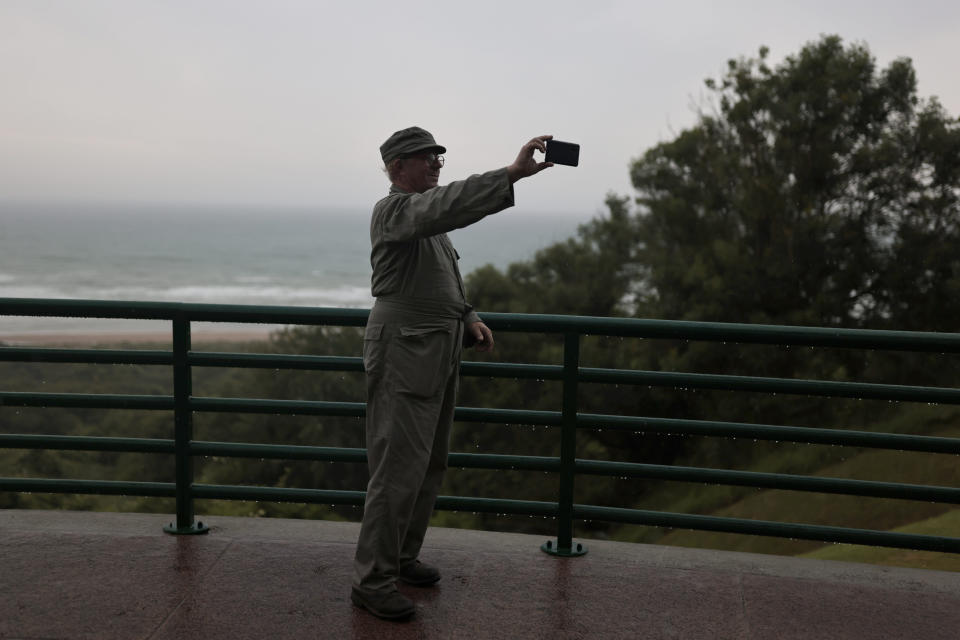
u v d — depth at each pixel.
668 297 20.97
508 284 26.55
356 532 3.73
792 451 20.17
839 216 18.67
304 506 25.36
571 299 23.98
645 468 3.45
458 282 3.03
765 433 3.32
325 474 29.77
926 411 17.92
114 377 39.38
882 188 19.02
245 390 33.94
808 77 19.19
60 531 3.70
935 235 18.64
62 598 3.04
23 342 53.91
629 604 3.07
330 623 2.88
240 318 3.56
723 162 19.73
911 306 18.94
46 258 140.00
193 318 3.56
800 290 19.80
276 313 3.56
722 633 2.87
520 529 23.83
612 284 23.89
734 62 19.95
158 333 59.75
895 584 3.29
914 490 3.27
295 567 3.35
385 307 2.90
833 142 19.03
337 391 32.50
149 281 109.62
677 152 20.64
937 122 18.58
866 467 17.31
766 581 3.30
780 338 3.30
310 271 127.75
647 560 3.49
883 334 3.24
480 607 3.03
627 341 21.92
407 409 2.89
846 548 11.61
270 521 3.84
